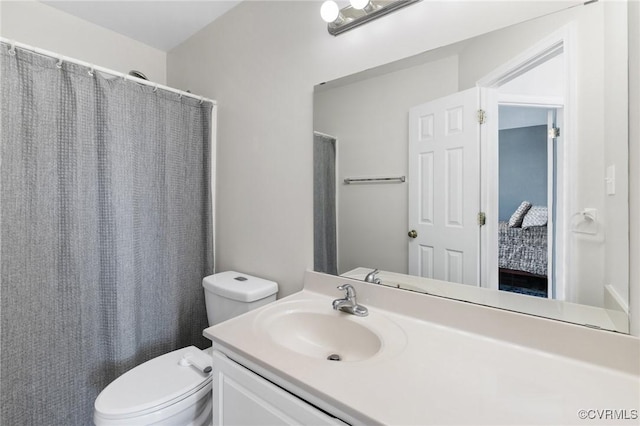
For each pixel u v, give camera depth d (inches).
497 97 36.6
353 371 29.6
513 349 34.0
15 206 47.6
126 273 58.4
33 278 49.6
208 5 68.0
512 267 36.3
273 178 61.4
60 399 52.5
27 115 48.7
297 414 28.7
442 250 41.5
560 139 32.9
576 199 32.2
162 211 66.2
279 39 59.2
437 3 40.6
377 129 46.9
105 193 56.7
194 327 72.8
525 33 34.7
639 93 27.6
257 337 36.7
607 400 25.5
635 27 28.0
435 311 40.4
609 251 30.4
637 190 28.0
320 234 54.3
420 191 43.3
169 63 88.8
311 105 54.7
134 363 60.2
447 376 28.9
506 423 23.0
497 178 37.1
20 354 48.4
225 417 36.5
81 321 54.7
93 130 55.7
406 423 22.8
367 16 45.4
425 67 41.9
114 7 68.6
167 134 66.7
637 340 28.5
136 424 39.7
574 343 31.5
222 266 73.1
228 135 70.9
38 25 67.2
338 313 44.3
